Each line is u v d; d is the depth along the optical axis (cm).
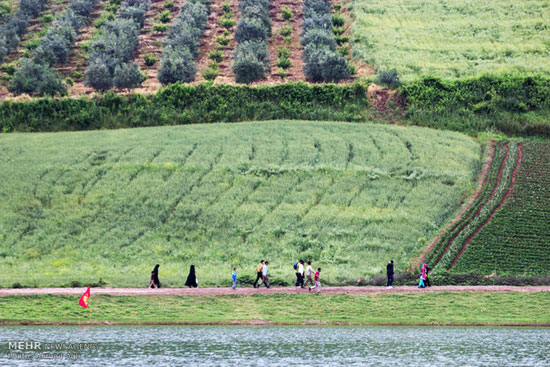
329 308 6138
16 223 8850
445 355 4766
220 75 14475
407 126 11906
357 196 9244
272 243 8306
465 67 14675
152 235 8581
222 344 5081
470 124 11844
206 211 9006
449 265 7406
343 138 11081
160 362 4575
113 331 5512
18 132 11975
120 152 10700
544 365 4512
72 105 12356
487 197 9025
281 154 10456
